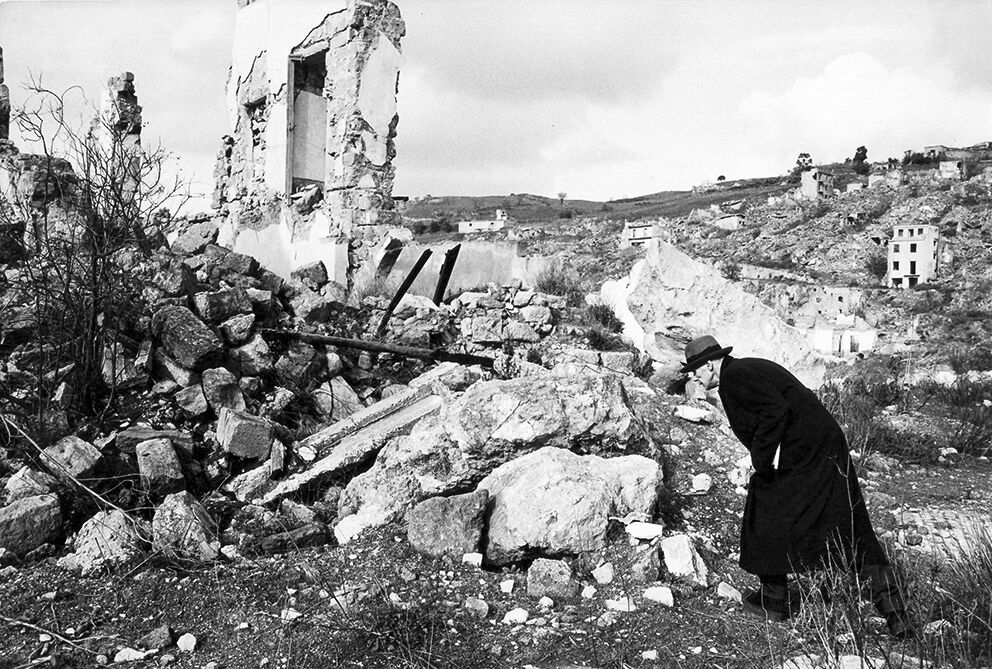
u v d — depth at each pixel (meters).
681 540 4.21
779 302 49.94
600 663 3.29
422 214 118.56
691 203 118.06
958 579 3.70
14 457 4.83
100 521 4.30
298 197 12.01
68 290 5.39
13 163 7.24
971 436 7.55
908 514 5.44
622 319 9.93
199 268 7.53
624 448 4.93
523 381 4.99
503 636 3.52
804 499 3.56
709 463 5.76
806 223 78.62
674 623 3.62
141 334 5.94
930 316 48.91
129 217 5.61
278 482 5.04
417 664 3.24
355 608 3.65
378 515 4.55
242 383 5.92
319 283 9.59
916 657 3.14
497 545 4.19
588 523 4.20
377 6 11.59
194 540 4.23
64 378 5.42
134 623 3.66
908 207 75.50
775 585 3.65
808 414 3.63
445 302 10.41
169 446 4.88
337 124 11.55
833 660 3.06
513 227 87.00
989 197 74.50
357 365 7.08
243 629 3.60
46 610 3.71
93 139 5.63
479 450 4.74
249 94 13.02
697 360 4.06
